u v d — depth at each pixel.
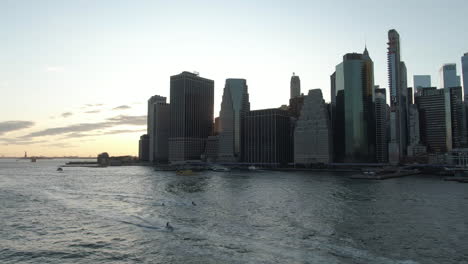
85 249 75.81
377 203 137.00
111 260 68.88
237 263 65.12
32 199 151.88
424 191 185.88
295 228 91.94
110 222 101.06
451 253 71.50
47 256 71.88
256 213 113.69
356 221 100.88
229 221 100.62
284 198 153.50
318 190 191.25
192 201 140.12
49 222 102.25
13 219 107.06
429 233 86.94
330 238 82.06
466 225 95.88
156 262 67.06
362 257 68.56
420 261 66.88
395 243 78.12
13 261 69.31
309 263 64.94
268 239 80.88
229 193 175.62
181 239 81.56
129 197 157.25
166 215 110.19
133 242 79.94
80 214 114.06
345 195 165.75
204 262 66.00
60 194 170.50
